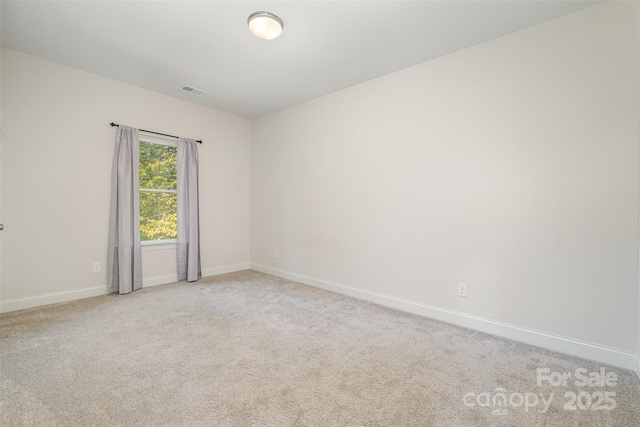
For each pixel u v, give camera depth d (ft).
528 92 7.61
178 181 13.15
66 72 10.19
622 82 6.49
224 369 6.25
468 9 6.93
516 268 7.84
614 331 6.63
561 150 7.20
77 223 10.55
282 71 10.32
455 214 8.87
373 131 10.83
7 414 4.80
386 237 10.48
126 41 8.57
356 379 5.95
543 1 6.62
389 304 10.40
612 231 6.64
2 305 9.18
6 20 7.61
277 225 14.69
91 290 10.93
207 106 14.10
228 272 15.34
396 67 9.91
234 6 6.97
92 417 4.77
